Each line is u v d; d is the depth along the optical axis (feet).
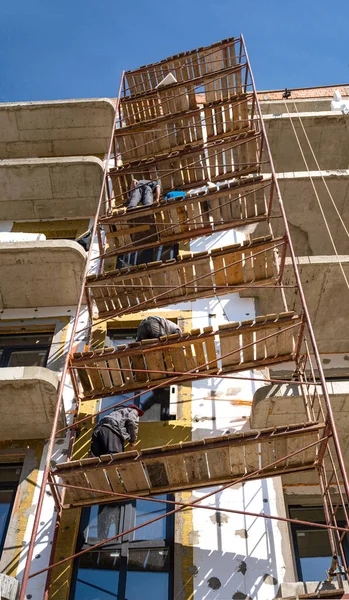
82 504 32.12
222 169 51.08
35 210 60.08
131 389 37.04
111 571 33.35
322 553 37.47
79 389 41.78
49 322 48.55
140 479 31.30
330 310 46.60
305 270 44.73
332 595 26.55
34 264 47.60
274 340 35.58
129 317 46.62
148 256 52.31
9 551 33.86
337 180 53.78
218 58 61.77
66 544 33.86
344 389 36.32
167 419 39.99
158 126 55.11
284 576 31.81
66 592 31.96
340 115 63.31
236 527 33.91
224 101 53.26
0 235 51.49
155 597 32.32
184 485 31.91
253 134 49.47
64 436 39.58
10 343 48.19
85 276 40.86
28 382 37.86
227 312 46.21
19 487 37.01
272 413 37.47
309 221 55.72
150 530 34.83
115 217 44.88
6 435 40.06
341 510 39.58
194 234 45.03
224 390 40.75
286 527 33.78
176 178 50.75
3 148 69.10
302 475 39.34
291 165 65.46
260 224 54.03
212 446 29.96
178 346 35.35
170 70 63.36
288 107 73.05
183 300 41.29
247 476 29.84
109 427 33.96
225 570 32.17
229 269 40.57
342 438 38.14
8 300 49.62
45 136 68.39
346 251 57.62
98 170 57.57
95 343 45.37
